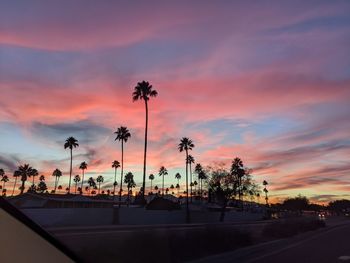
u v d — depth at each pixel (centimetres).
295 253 2180
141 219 5916
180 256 1794
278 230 3456
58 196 7338
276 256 2050
